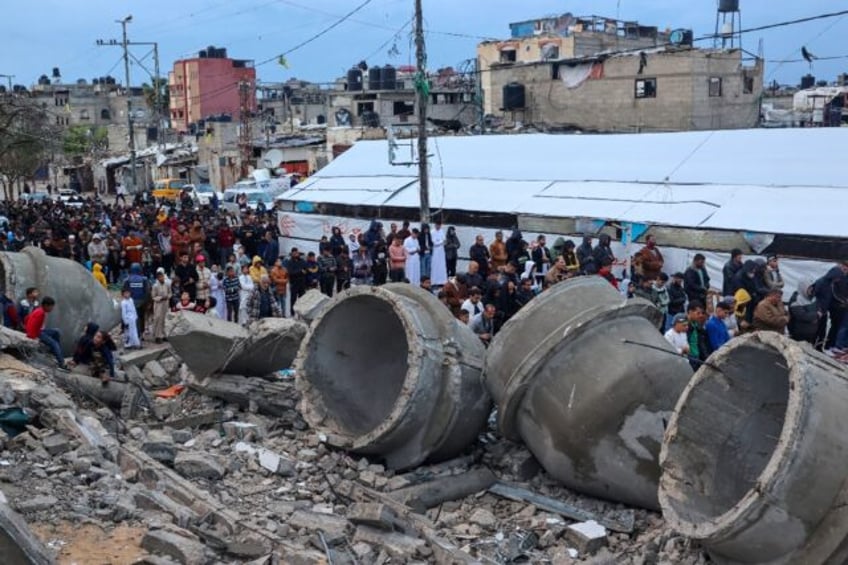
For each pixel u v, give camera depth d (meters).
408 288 14.88
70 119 102.25
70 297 19.67
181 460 13.62
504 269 20.58
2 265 20.66
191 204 49.19
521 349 13.20
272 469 13.92
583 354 12.88
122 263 29.22
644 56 42.28
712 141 27.20
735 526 9.84
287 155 62.66
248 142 65.00
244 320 23.53
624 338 12.93
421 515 12.75
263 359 17.05
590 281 13.57
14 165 58.56
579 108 44.72
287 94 79.38
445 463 14.16
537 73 45.75
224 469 13.80
